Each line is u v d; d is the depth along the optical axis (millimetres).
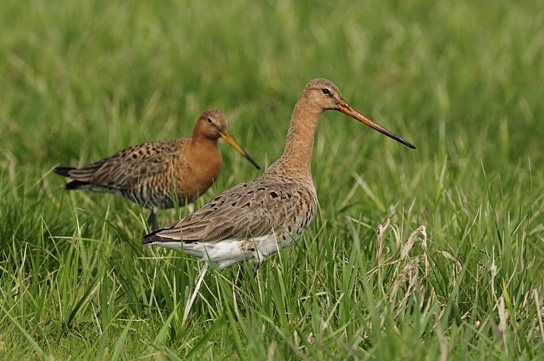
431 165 14547
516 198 12930
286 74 18578
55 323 9586
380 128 11414
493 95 18094
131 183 13445
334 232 11477
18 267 10484
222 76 18609
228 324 9539
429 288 9781
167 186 13430
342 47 20109
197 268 10562
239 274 10555
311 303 9625
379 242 10125
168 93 17984
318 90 11164
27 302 9961
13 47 20047
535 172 14656
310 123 11156
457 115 17141
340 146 15328
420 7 22906
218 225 10000
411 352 8016
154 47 19984
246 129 16672
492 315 9156
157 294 10328
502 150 15547
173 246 9898
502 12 22500
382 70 19125
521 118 17062
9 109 16719
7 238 11266
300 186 10773
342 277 9727
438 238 10602
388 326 8422
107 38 20203
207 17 21438
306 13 22391
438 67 18969
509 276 9695
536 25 21406
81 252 10320
